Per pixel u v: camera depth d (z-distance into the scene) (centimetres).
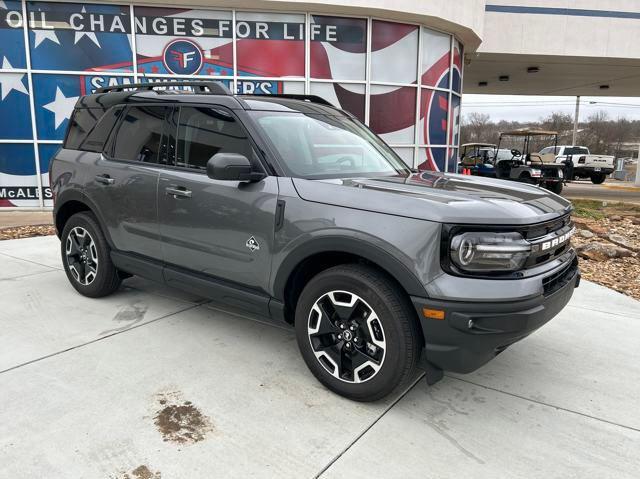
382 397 285
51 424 268
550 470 241
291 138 347
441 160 1205
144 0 947
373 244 269
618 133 7419
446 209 260
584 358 365
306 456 247
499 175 2058
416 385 320
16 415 275
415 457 248
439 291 254
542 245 274
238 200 326
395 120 1098
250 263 326
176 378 320
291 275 313
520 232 263
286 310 322
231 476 231
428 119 1147
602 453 255
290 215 302
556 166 1834
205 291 362
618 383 329
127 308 442
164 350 360
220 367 336
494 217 258
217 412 282
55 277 533
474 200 274
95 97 464
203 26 989
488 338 255
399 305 269
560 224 303
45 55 957
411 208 267
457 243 254
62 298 466
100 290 448
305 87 1036
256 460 243
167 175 370
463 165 2292
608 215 1131
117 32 966
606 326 428
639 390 320
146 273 402
